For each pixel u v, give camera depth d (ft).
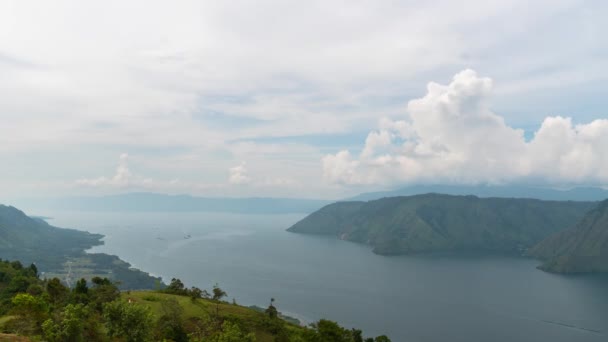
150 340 278.26
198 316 412.77
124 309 271.49
